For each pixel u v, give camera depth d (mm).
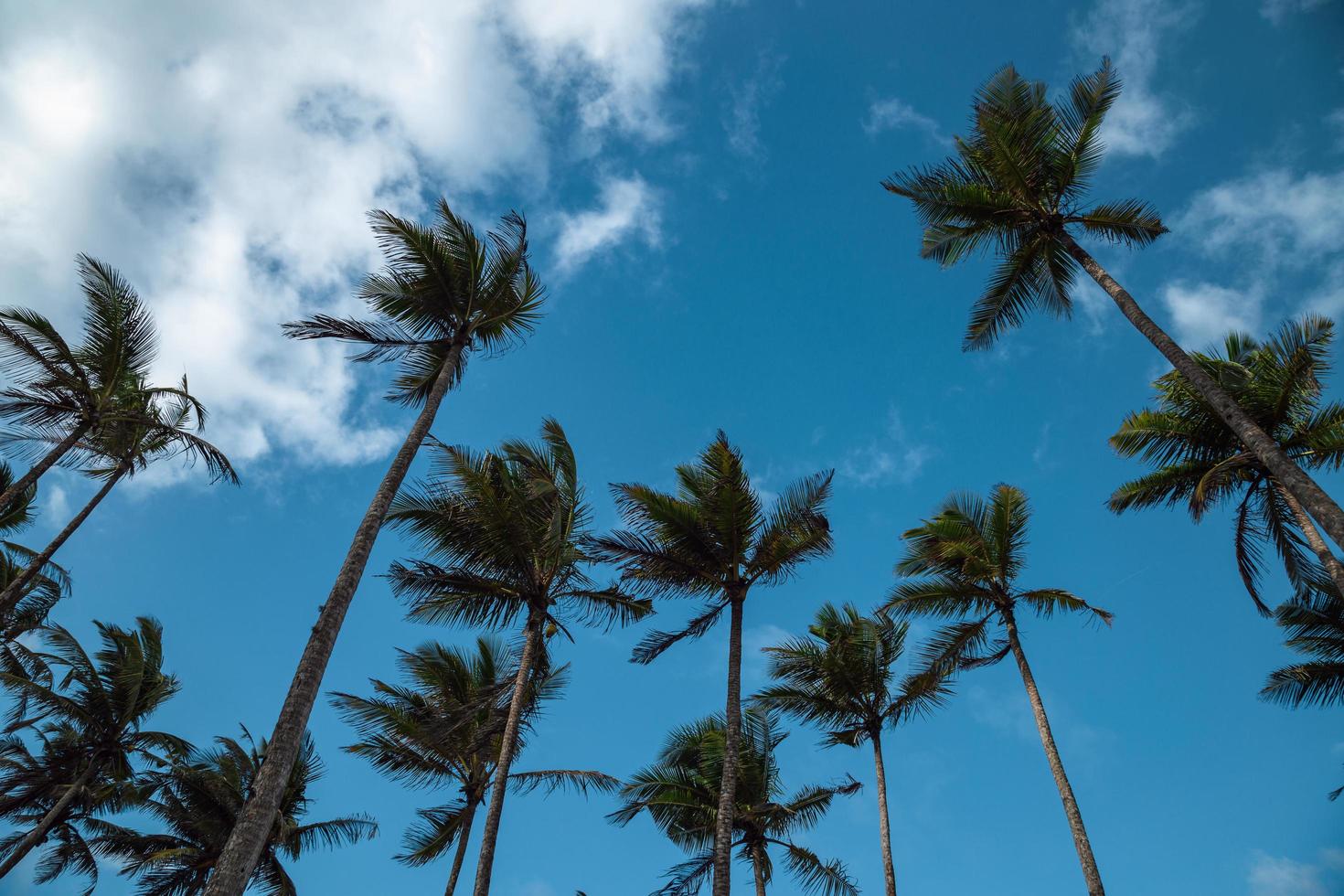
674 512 17969
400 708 22281
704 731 26562
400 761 21859
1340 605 23031
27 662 24766
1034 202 17484
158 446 22078
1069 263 18016
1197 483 20656
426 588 18188
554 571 18719
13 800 24156
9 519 24969
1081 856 18172
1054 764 19531
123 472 21844
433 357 15875
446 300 15727
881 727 24312
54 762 24438
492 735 18484
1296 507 19391
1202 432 20328
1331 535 11680
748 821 24500
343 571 11430
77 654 24562
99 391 19156
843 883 22219
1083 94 17438
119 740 25000
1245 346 21328
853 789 23266
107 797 25953
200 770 25828
